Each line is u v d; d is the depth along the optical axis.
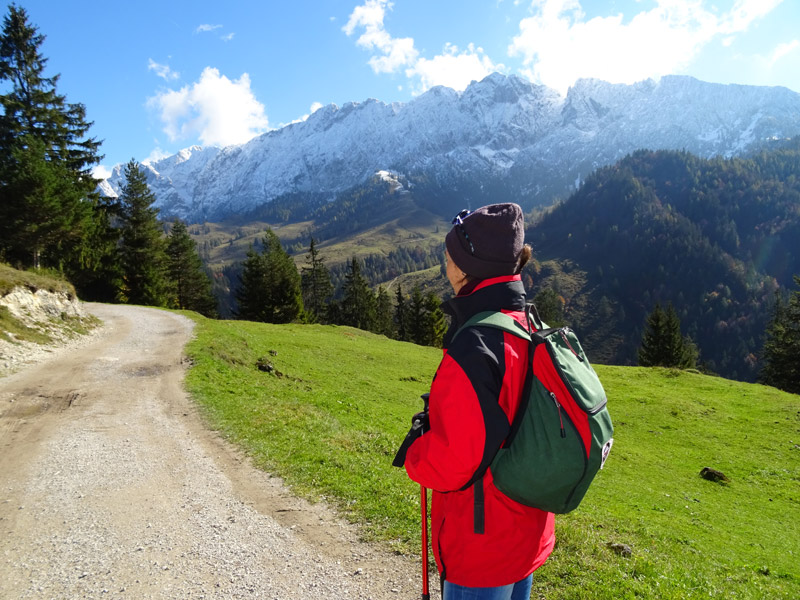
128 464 9.61
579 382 2.08
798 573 10.45
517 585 2.45
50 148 46.62
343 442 11.33
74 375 17.44
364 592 5.29
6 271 23.61
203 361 20.41
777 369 54.00
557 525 7.29
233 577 5.60
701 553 9.49
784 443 26.95
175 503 7.72
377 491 7.95
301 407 16.09
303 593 5.28
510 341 2.14
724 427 29.61
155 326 29.64
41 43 45.09
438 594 5.29
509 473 2.07
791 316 53.19
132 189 59.12
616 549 6.69
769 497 19.81
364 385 27.89
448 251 2.50
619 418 30.45
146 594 5.30
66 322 24.98
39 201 38.72
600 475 18.73
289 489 8.17
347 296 89.88
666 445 26.20
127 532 6.75
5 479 8.87
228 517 7.17
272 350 30.03
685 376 41.97
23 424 12.43
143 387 16.47
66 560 6.04
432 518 2.49
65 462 9.75
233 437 11.32
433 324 76.19
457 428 1.96
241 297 69.38
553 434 2.02
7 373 16.89
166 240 66.19
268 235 71.31
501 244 2.31
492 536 2.18
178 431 11.91
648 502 15.72
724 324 173.00
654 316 70.00
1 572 5.79
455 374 2.04
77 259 51.50
